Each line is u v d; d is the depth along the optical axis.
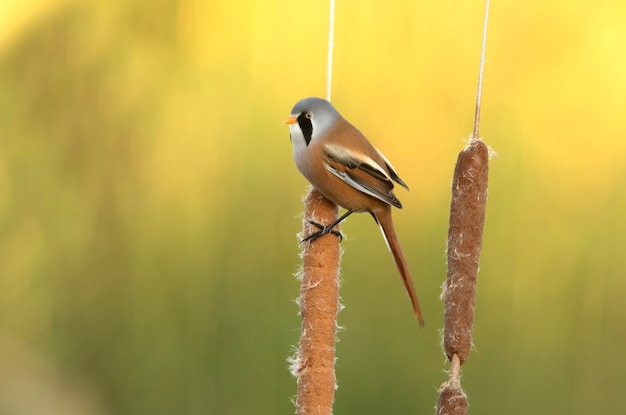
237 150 11.59
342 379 10.36
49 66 11.98
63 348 11.12
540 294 11.27
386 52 12.09
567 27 12.21
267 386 10.38
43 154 11.76
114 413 10.74
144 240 11.35
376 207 7.71
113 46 12.04
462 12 12.20
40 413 10.69
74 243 11.48
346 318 10.74
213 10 12.02
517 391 10.85
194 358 10.68
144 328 11.01
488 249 11.45
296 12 12.02
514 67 12.16
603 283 11.23
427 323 10.77
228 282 11.04
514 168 11.79
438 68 12.13
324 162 7.64
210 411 10.44
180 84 11.94
